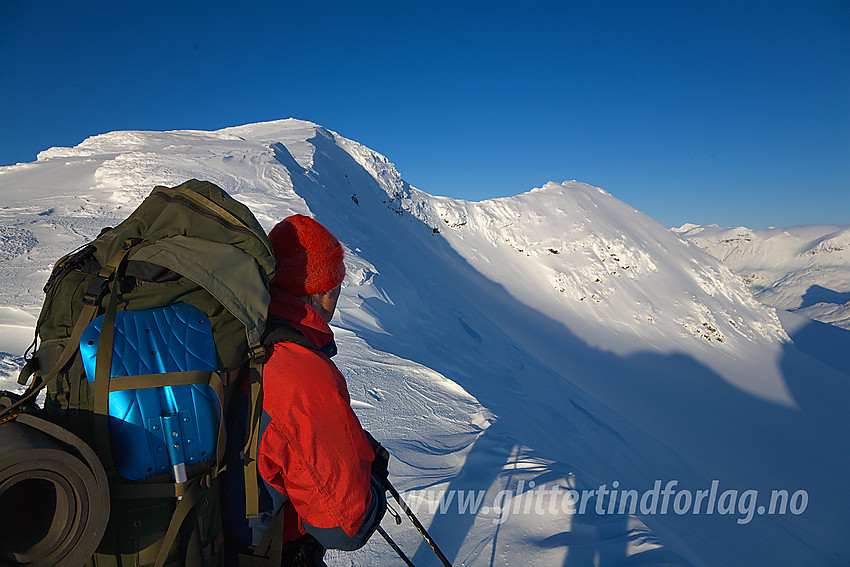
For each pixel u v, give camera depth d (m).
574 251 53.25
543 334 39.38
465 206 54.66
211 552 1.07
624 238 56.09
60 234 10.06
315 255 1.28
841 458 28.81
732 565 9.80
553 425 10.36
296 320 1.24
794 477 25.17
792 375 46.06
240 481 1.12
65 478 0.86
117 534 0.97
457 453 3.76
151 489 0.97
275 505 1.14
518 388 11.30
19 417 0.92
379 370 5.58
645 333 47.19
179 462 0.98
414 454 3.76
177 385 0.99
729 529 13.16
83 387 0.99
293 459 1.07
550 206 58.22
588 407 16.88
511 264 51.25
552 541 2.57
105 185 15.77
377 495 1.22
